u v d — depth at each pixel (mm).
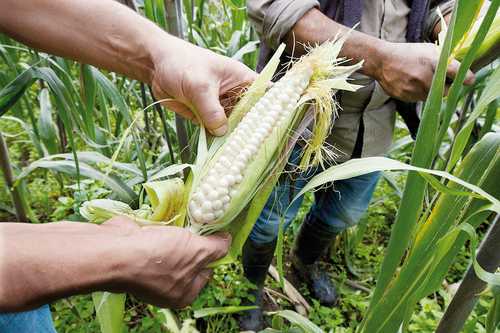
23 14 899
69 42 951
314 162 1065
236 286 1843
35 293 538
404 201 723
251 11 1368
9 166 1746
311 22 1236
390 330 884
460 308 860
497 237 736
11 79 1689
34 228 586
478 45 605
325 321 1962
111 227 693
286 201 1670
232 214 910
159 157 1936
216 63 1010
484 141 735
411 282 813
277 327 1384
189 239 755
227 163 917
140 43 967
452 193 666
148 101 2145
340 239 2441
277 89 996
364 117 1561
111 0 983
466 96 1690
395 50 1119
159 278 696
